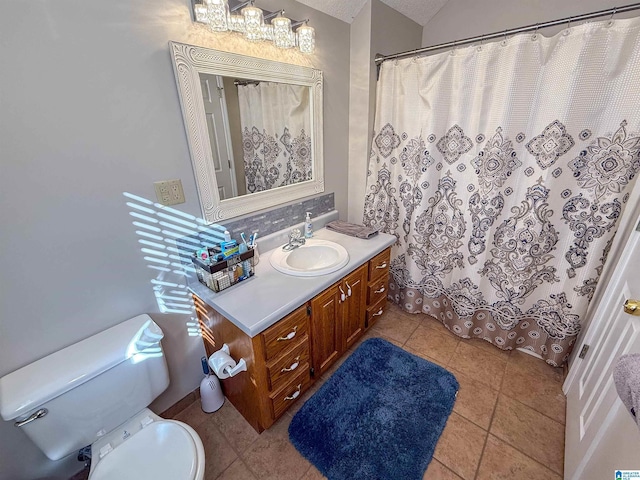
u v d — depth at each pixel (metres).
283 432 1.43
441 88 1.65
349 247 1.76
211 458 1.33
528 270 1.65
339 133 2.00
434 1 1.91
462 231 1.83
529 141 1.46
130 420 1.16
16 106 0.85
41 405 0.90
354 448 1.33
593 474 0.98
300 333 1.36
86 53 0.94
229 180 1.44
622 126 1.22
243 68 1.34
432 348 1.94
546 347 1.76
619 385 0.75
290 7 1.44
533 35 1.33
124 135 1.07
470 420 1.46
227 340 1.30
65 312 1.07
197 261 1.30
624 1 1.49
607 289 1.32
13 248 0.92
